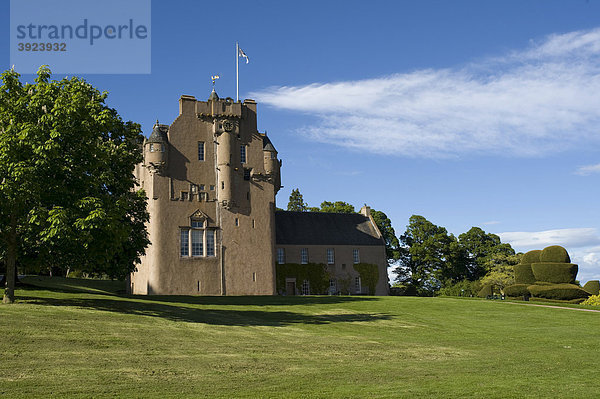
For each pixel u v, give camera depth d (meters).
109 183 37.28
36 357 20.08
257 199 66.94
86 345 23.09
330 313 44.84
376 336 32.75
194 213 63.22
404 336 33.47
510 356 26.05
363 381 18.17
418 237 96.12
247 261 64.88
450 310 49.78
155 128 63.53
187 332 29.06
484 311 49.53
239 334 30.00
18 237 34.31
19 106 33.41
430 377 19.23
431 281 93.88
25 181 30.50
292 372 19.73
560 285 59.41
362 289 78.88
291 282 75.12
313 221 81.31
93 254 34.41
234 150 66.25
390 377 19.08
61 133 32.22
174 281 60.97
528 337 34.56
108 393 15.38
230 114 66.38
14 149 30.77
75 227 31.53
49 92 34.16
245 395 15.53
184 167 63.78
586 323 42.44
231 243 64.50
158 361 20.94
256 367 20.59
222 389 16.38
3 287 45.06
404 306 51.81
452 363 23.19
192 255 62.44
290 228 78.56
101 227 31.92
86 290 54.78
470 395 16.11
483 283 88.50
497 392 16.62
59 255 36.16
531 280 64.12
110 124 35.62
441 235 93.81
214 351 24.06
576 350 28.97
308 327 35.44
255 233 65.94
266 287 65.25
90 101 37.00
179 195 62.97
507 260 100.19
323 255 77.69
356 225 83.31
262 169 67.69
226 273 63.56
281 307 47.97
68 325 27.09
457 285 90.44
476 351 27.88
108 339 24.78
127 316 32.50
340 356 24.39
